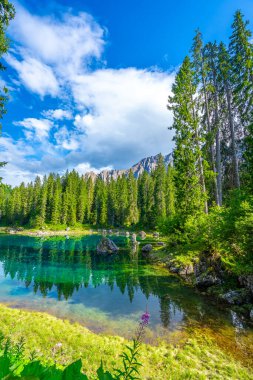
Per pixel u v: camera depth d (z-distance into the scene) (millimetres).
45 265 26672
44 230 77062
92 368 7578
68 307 14266
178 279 20219
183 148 22969
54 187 98625
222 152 28703
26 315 12406
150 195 80250
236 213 14492
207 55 27406
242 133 25719
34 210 89125
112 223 87000
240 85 23016
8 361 1451
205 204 22469
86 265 26625
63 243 47844
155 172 85250
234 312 12789
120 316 12805
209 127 25672
